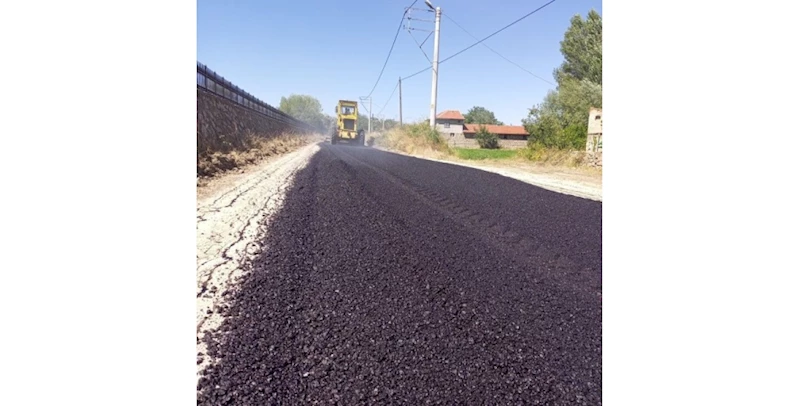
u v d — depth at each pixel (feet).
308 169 28.27
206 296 8.00
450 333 7.23
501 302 8.50
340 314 7.66
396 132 77.66
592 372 6.55
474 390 5.88
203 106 28.60
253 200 16.39
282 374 6.01
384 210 16.05
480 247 11.94
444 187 23.18
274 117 65.67
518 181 27.14
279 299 8.08
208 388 5.72
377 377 6.01
